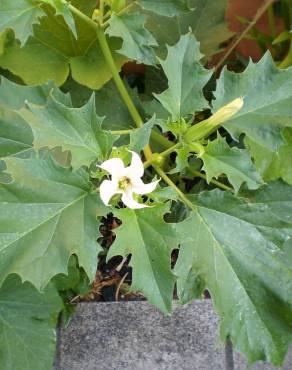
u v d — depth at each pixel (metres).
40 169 0.26
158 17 0.40
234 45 0.42
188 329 0.38
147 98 0.43
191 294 0.31
